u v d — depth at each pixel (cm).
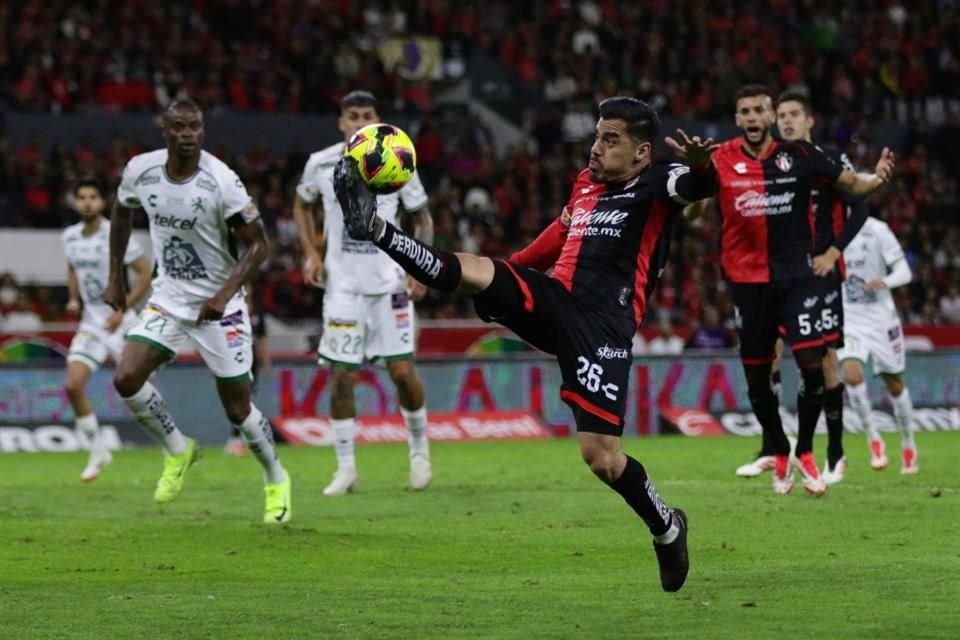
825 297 4200
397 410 7444
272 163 10144
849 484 4394
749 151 3978
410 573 2734
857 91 13138
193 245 3484
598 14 13000
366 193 2284
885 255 4841
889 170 3916
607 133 2478
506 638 2089
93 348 5009
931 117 13325
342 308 4316
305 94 11212
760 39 13300
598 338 2405
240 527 3453
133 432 7094
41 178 9500
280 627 2181
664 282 10038
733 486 4366
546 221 10738
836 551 2941
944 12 14025
